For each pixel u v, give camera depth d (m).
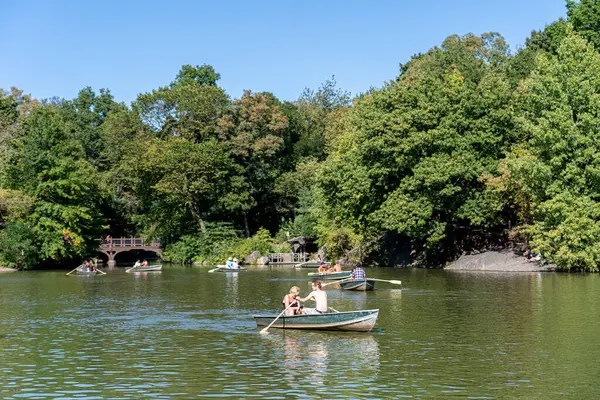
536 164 52.62
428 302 33.94
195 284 49.56
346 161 67.88
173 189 86.69
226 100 96.38
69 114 115.00
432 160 60.78
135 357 20.61
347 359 20.06
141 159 86.94
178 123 93.50
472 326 25.83
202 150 87.12
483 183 62.28
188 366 19.28
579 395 15.97
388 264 73.44
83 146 106.94
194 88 94.62
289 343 22.81
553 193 52.78
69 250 78.56
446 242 69.06
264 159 95.38
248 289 44.44
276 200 98.31
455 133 61.78
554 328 25.08
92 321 28.47
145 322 28.09
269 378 17.77
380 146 62.47
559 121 52.41
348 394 16.16
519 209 62.72
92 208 86.31
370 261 75.00
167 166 85.19
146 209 100.56
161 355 20.91
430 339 23.22
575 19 76.81
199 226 92.00
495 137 61.47
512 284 43.56
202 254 88.69
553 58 55.41
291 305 26.53
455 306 32.03
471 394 16.09
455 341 22.80
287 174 96.00
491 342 22.53
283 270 70.12
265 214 101.19
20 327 26.84
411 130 62.34
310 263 76.81
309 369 18.77
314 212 80.88
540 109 55.88
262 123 95.00
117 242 93.62
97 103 126.06
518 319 27.42
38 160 78.69
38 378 17.97
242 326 26.81
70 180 78.88
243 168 91.75
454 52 84.62
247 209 91.44
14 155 84.00
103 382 17.48
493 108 61.97
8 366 19.44
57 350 21.84
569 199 51.88
